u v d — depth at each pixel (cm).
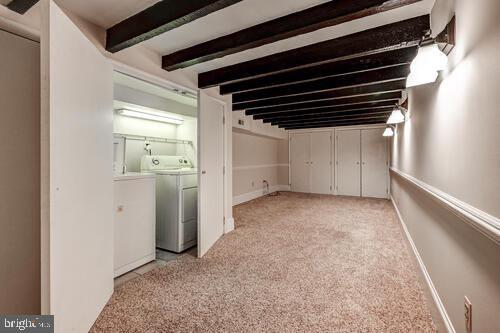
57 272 114
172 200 282
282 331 146
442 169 146
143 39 169
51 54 110
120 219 220
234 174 552
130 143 320
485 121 92
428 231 180
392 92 353
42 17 109
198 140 260
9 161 149
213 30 186
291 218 419
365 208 500
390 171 589
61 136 118
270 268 230
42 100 109
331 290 191
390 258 252
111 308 169
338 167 676
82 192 139
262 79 290
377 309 166
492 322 86
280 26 169
